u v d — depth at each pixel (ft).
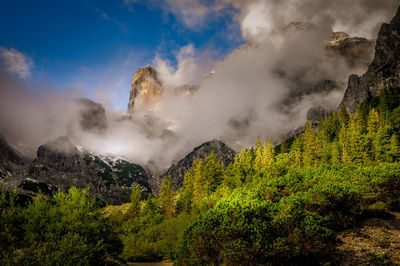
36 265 33.45
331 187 51.44
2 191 40.34
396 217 48.21
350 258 34.09
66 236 38.24
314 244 31.78
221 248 33.91
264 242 31.58
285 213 35.99
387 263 31.37
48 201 43.39
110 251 51.19
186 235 41.42
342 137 233.55
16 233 37.93
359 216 48.44
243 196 47.83
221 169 213.05
